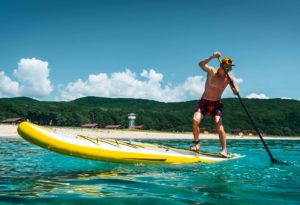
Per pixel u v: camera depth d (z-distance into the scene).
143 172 5.56
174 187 4.36
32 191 3.99
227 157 7.84
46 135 5.50
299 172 5.96
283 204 3.57
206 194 3.99
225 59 7.26
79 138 5.99
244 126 93.25
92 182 4.64
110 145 6.25
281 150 13.77
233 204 3.53
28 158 7.83
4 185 4.36
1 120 65.31
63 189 4.13
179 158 6.77
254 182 4.81
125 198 3.71
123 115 86.38
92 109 84.94
